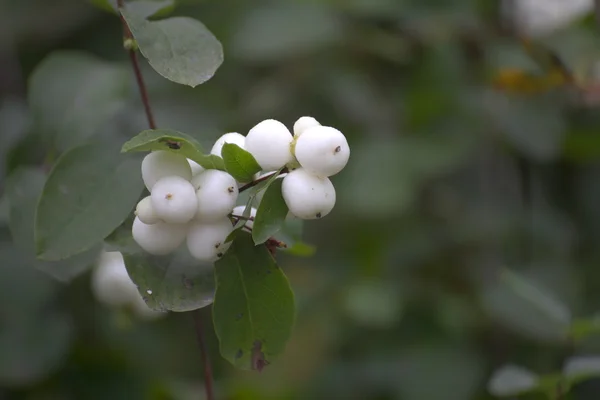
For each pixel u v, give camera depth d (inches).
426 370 32.9
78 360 33.0
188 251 21.5
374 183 32.4
